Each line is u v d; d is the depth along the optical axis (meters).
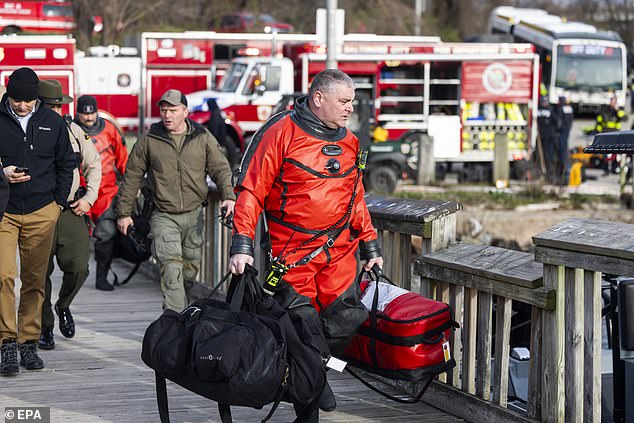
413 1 67.38
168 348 6.60
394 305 7.49
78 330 11.38
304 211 6.90
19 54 30.53
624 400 7.26
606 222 6.92
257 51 33.50
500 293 7.54
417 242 18.66
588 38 44.03
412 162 30.33
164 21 51.56
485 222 23.97
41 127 9.15
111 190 13.70
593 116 45.72
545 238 6.95
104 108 32.91
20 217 9.15
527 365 8.18
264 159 6.89
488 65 31.69
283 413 8.30
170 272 10.30
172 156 10.32
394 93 31.83
